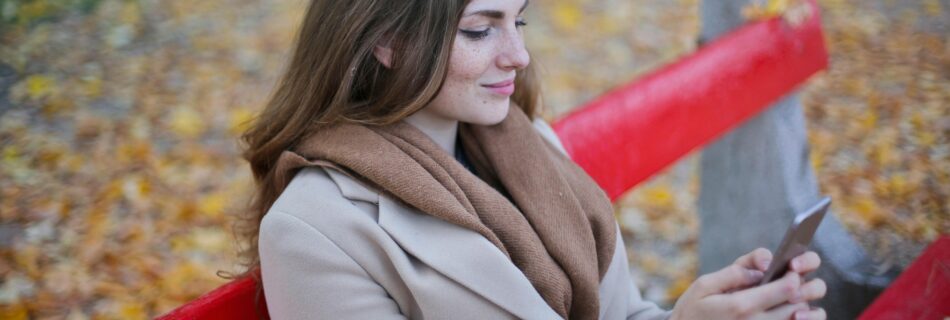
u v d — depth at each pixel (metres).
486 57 1.47
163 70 4.45
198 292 3.04
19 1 4.83
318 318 1.45
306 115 1.57
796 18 2.45
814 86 4.46
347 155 1.48
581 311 1.63
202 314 1.50
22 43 4.60
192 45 4.70
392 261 1.45
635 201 3.73
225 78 4.41
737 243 2.72
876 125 4.12
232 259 3.15
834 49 4.80
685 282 3.29
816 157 3.89
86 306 2.95
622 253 1.80
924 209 3.53
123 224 3.33
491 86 1.51
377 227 1.45
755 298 1.28
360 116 1.53
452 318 1.48
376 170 1.46
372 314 1.46
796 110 2.65
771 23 2.44
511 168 1.66
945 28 4.98
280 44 4.74
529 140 1.69
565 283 1.57
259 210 1.75
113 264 3.13
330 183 1.50
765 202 2.63
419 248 1.46
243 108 4.16
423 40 1.43
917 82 4.47
